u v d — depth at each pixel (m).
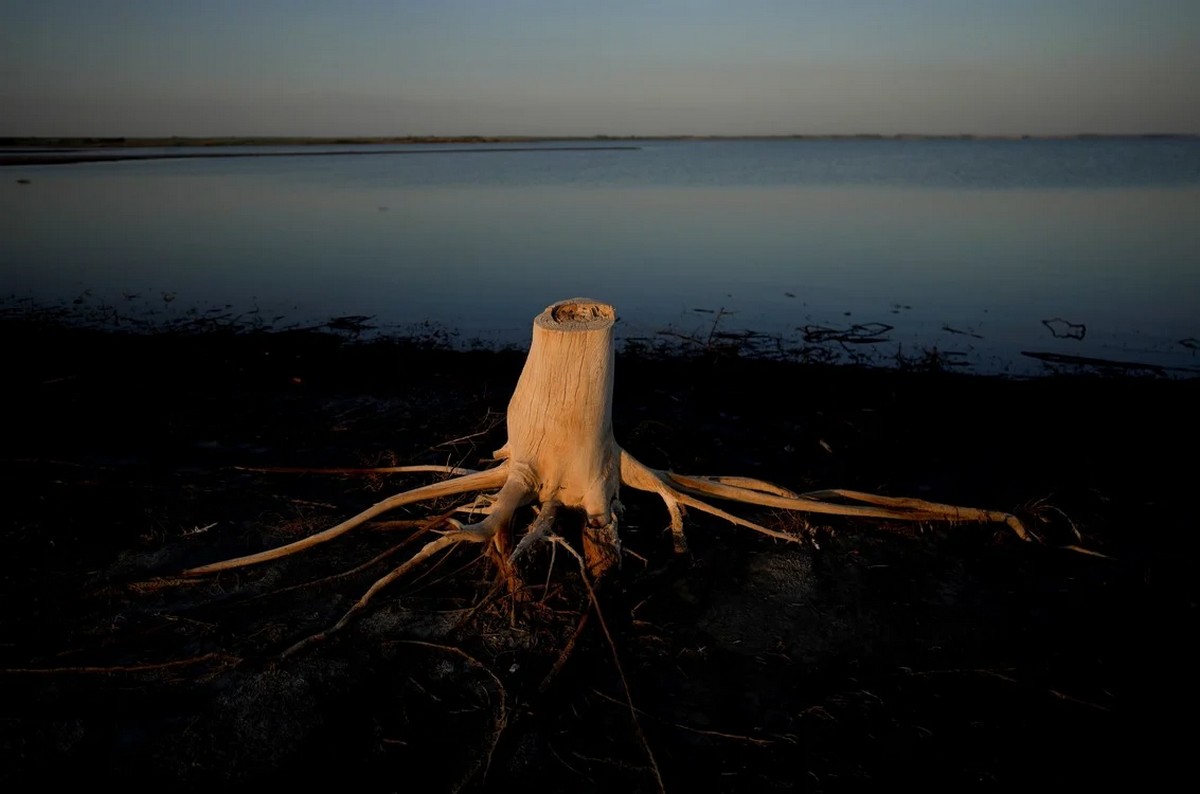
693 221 25.52
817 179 50.62
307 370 9.48
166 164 68.00
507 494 4.47
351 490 5.98
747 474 6.63
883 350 11.01
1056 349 11.04
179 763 3.28
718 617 4.52
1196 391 8.93
